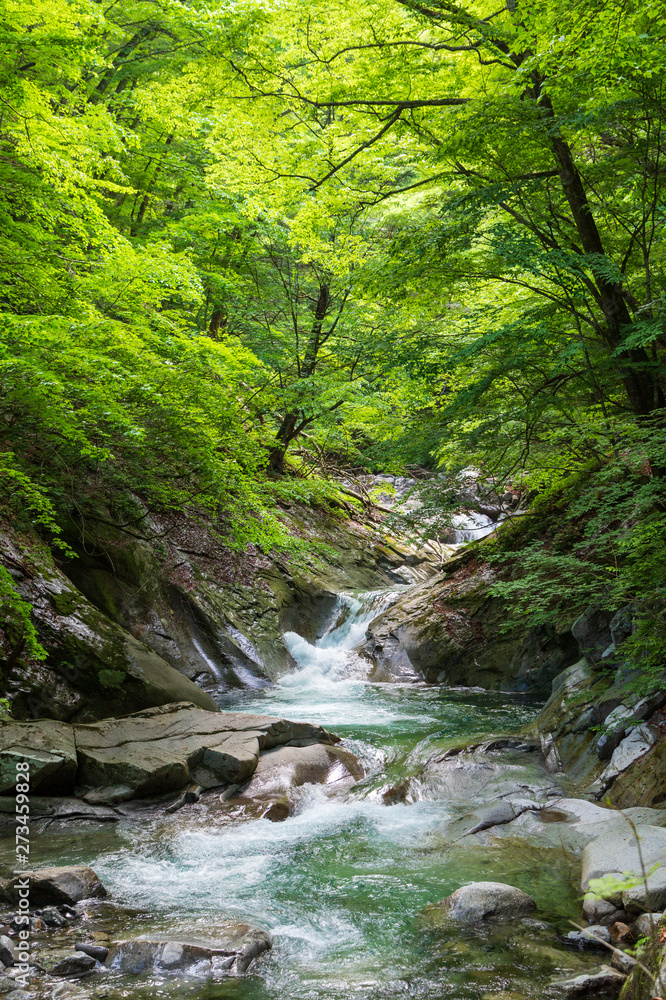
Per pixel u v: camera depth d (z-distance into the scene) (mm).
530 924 4254
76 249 9297
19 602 6137
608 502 6758
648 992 2967
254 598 13805
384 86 8656
